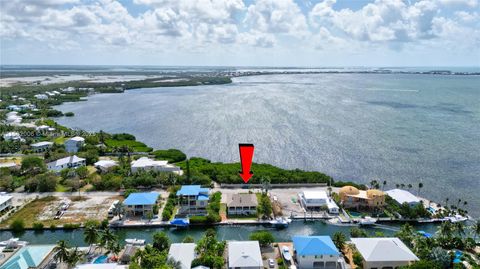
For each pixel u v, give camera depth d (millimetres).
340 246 94688
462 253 91500
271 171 153875
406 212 115375
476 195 139125
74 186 141000
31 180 141375
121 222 113250
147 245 92625
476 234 100188
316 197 124750
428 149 199750
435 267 78562
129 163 169500
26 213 120812
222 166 161875
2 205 120750
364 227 113500
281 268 84625
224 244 93812
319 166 173750
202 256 86250
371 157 186375
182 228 112812
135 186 143125
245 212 120562
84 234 99312
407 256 84688
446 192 141875
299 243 90000
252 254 86000
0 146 197500
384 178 158125
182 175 149125
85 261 89875
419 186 137625
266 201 118375
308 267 86938
